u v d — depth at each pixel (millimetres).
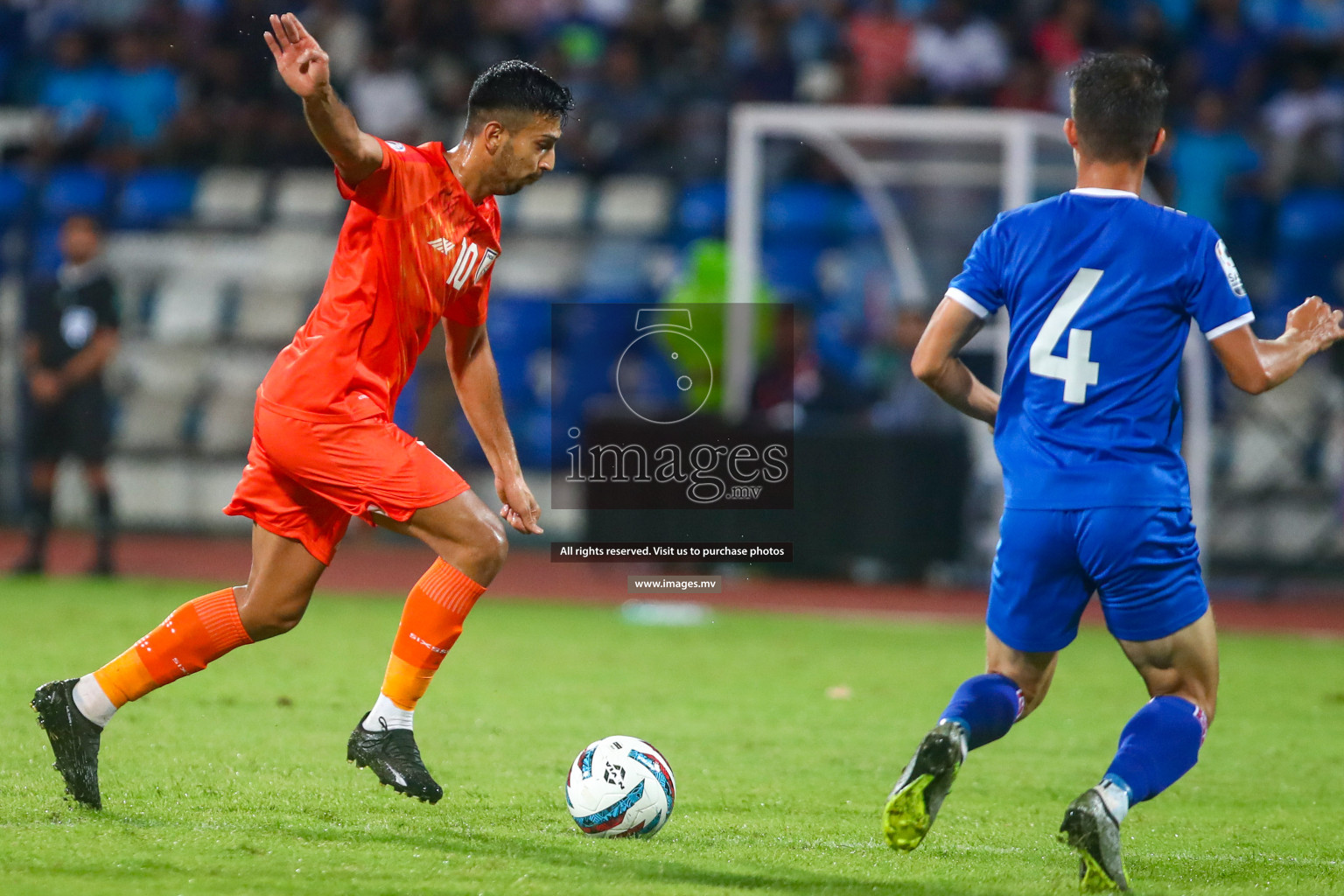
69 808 14484
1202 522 41781
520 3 66312
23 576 38062
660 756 14570
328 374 13898
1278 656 31500
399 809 15164
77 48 65375
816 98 61188
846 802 16688
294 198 58812
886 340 46719
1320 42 65250
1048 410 12695
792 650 30375
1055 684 26953
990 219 45531
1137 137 12898
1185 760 12453
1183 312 12789
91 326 37438
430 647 14219
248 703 21625
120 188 58156
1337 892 12984
